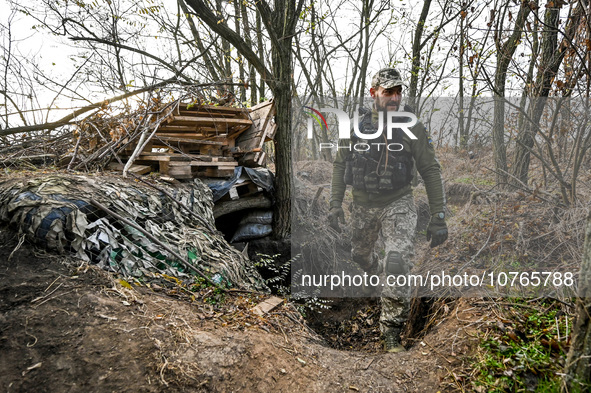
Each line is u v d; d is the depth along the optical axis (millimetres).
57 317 1735
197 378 1595
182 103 3820
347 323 3191
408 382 1816
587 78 2682
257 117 4461
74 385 1471
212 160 3799
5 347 1560
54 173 2764
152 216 2629
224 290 2482
